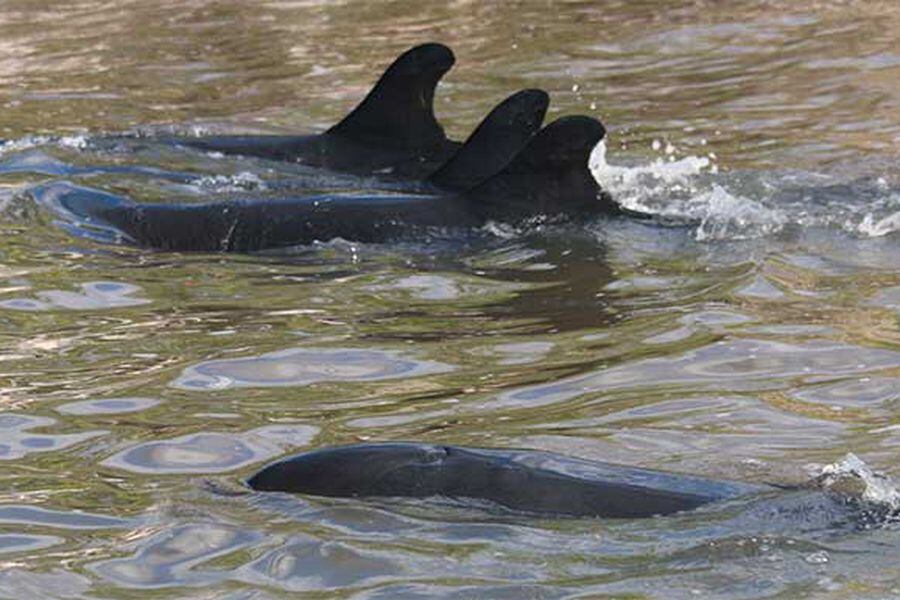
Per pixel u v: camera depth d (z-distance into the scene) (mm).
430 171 36688
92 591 17094
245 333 25531
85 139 39531
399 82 37625
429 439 20906
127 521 18672
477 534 17484
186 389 23047
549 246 29812
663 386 22750
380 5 56438
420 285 27984
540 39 50000
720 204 32062
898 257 28578
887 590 16078
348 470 18688
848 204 32000
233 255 30000
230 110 43719
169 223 30984
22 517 18922
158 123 42438
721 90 43062
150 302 27281
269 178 36344
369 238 30406
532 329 25531
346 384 23172
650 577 16531
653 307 26391
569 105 42531
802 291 26906
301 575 17141
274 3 57562
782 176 34469
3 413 22266
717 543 17016
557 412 21828
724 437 20703
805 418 21344
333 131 38281
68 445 21094
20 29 54750
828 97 41656
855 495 18125
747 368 23375
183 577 17297
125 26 54688
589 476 18156
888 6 51844
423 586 16719
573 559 16906
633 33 50156
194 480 19781
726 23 50812
